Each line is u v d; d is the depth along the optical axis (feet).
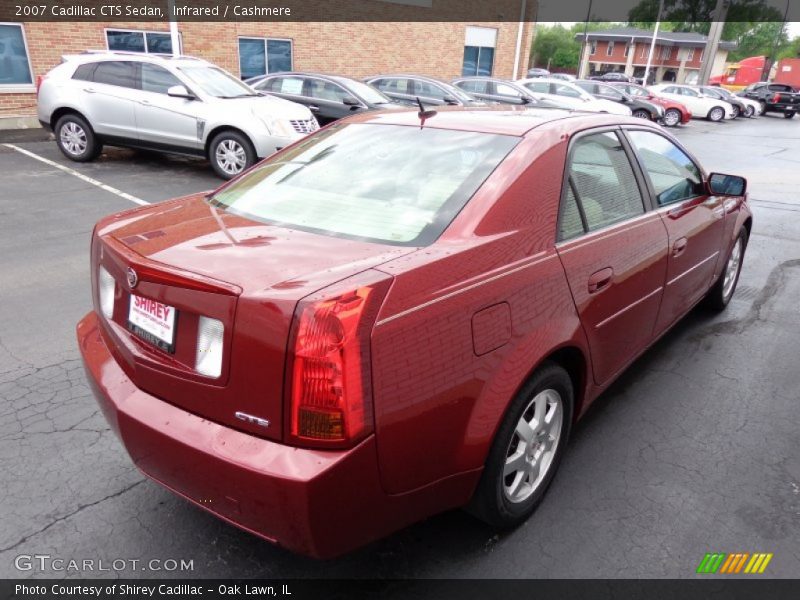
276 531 5.94
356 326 5.62
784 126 94.32
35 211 23.43
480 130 8.99
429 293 6.30
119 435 6.89
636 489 9.32
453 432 6.63
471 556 7.91
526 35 80.23
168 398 6.55
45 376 11.78
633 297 9.84
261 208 8.32
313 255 6.63
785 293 18.45
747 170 44.93
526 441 7.95
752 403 11.98
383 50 64.03
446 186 7.94
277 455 5.73
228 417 6.08
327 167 9.04
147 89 30.81
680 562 7.96
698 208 12.52
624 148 10.46
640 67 257.14
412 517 6.66
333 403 5.57
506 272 7.19
